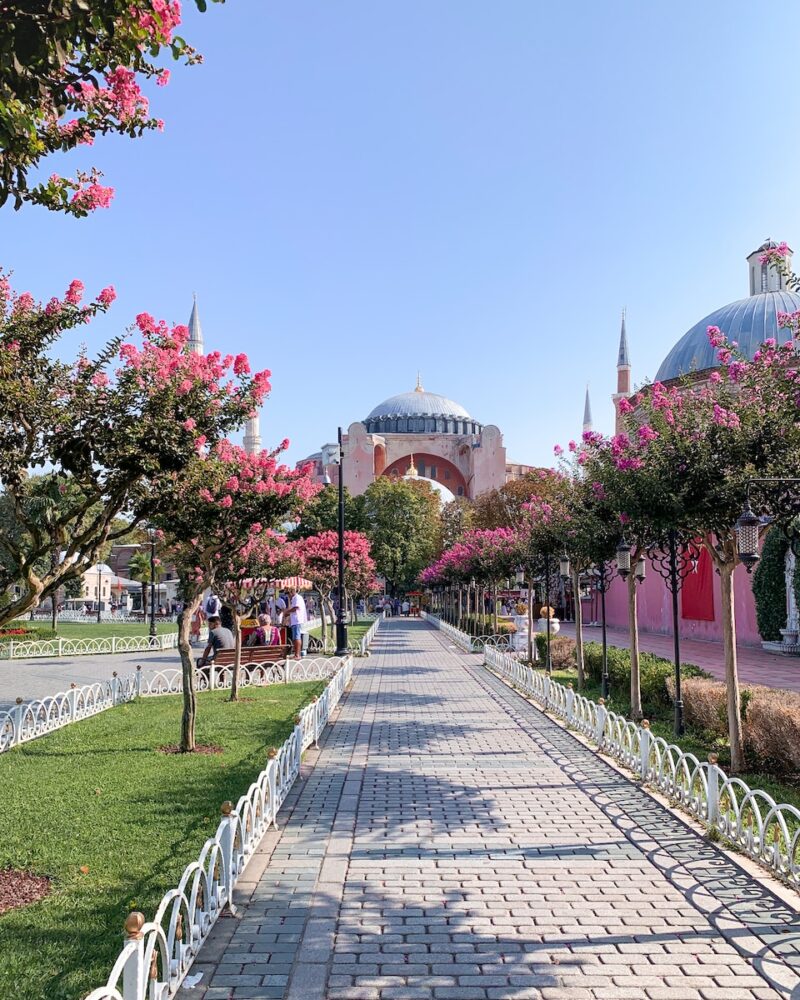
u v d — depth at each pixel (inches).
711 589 1099.9
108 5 144.4
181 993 155.1
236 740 395.2
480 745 401.7
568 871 220.4
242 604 797.9
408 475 3031.5
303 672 705.0
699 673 489.4
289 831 259.1
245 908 196.5
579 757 369.1
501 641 1032.8
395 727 457.7
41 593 204.5
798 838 199.6
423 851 238.7
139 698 578.6
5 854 224.2
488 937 179.9
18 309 219.9
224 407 278.4
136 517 249.1
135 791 292.5
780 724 314.5
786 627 914.7
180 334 287.9
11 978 156.2
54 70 149.2
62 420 212.2
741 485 294.7
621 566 449.7
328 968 165.8
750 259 1206.9
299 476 424.5
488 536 1061.8
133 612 2287.2
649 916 189.8
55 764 345.7
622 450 384.2
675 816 268.8
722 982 158.7
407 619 2347.4
